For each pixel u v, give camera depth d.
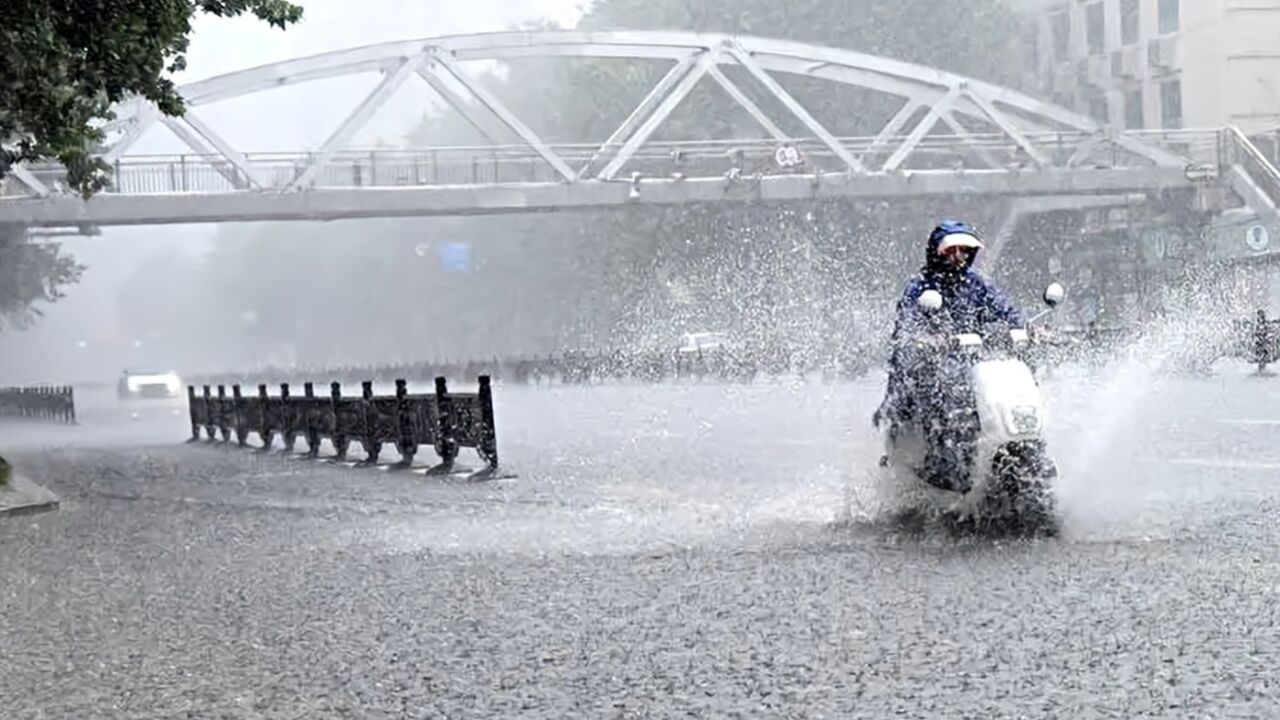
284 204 52.09
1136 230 59.94
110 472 22.25
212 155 51.91
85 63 19.16
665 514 12.47
